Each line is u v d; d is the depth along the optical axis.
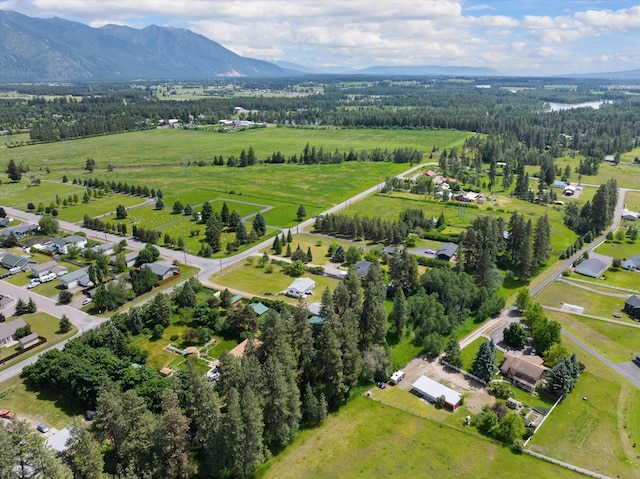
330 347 76.69
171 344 97.00
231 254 146.50
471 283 114.62
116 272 130.88
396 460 68.69
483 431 74.62
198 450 69.19
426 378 86.19
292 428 71.50
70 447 58.97
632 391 83.81
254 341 93.31
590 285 127.31
